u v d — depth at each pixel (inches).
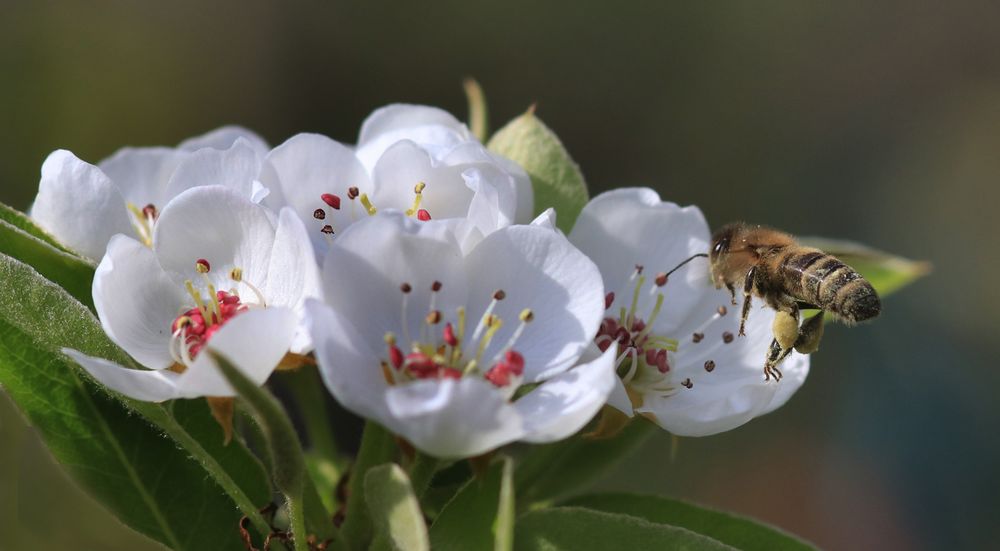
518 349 7.3
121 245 7.2
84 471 7.3
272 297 7.3
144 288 7.3
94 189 7.6
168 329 7.3
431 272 7.3
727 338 7.9
